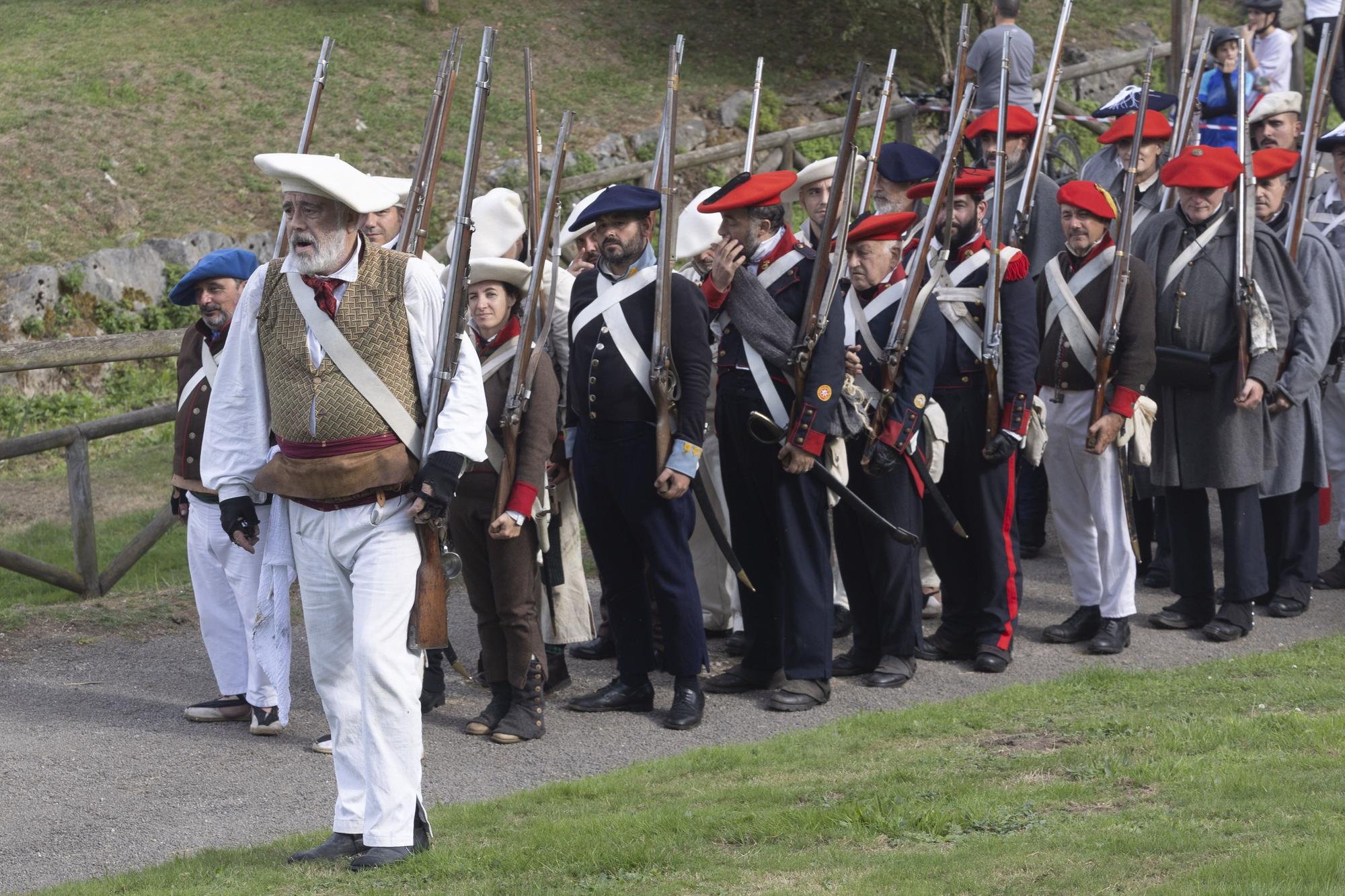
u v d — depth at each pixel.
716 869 5.00
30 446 10.38
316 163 5.17
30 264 17.09
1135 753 6.22
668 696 8.09
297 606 10.41
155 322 17.41
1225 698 7.11
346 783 5.55
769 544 7.97
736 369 7.65
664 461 7.18
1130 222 8.31
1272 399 8.93
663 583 7.42
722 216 7.65
